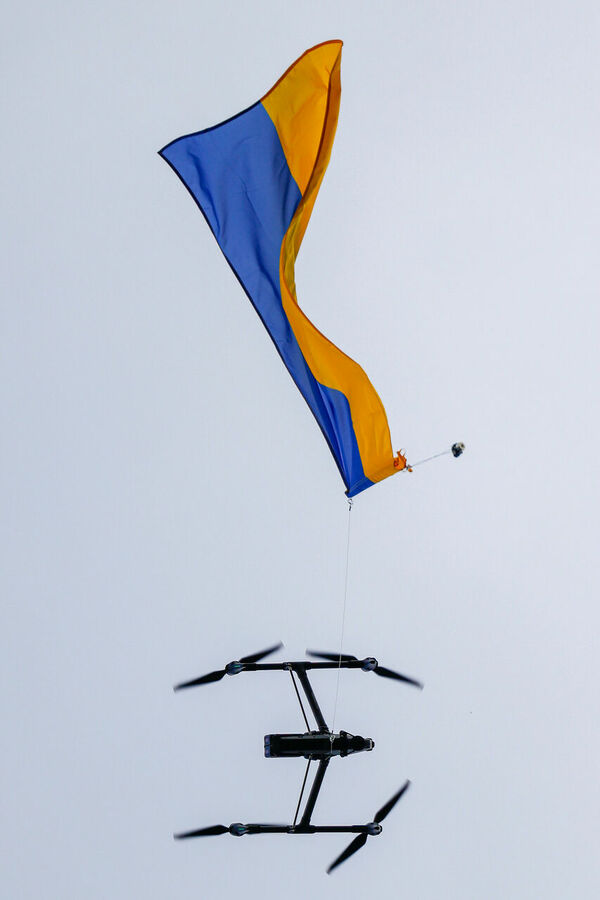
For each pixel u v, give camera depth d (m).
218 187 58.28
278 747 59.75
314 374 56.16
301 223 54.03
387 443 55.72
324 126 53.78
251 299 58.28
